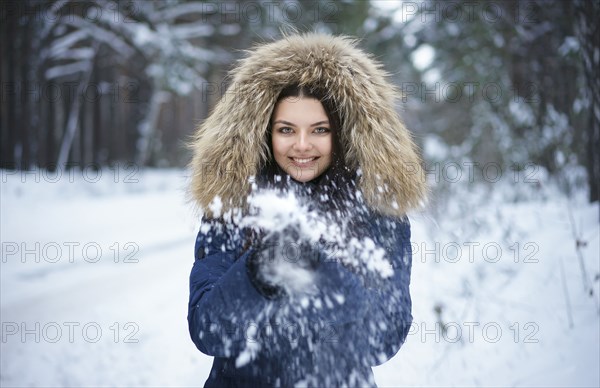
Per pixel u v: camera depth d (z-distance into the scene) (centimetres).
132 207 1006
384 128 160
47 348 383
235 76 171
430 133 1271
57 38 1496
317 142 159
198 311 132
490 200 708
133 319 445
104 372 350
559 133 716
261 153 161
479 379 274
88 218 867
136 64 1711
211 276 143
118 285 534
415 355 311
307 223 133
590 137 507
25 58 1337
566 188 607
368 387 139
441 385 273
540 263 408
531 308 346
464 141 1027
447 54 1220
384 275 143
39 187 1117
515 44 1045
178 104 1961
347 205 152
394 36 1442
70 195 1094
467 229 529
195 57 1566
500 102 966
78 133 1658
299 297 129
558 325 314
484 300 370
